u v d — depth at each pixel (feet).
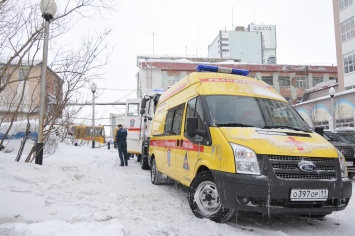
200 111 18.80
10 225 12.50
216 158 16.06
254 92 20.22
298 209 14.78
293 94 135.95
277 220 17.52
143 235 13.47
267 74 135.64
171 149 23.13
